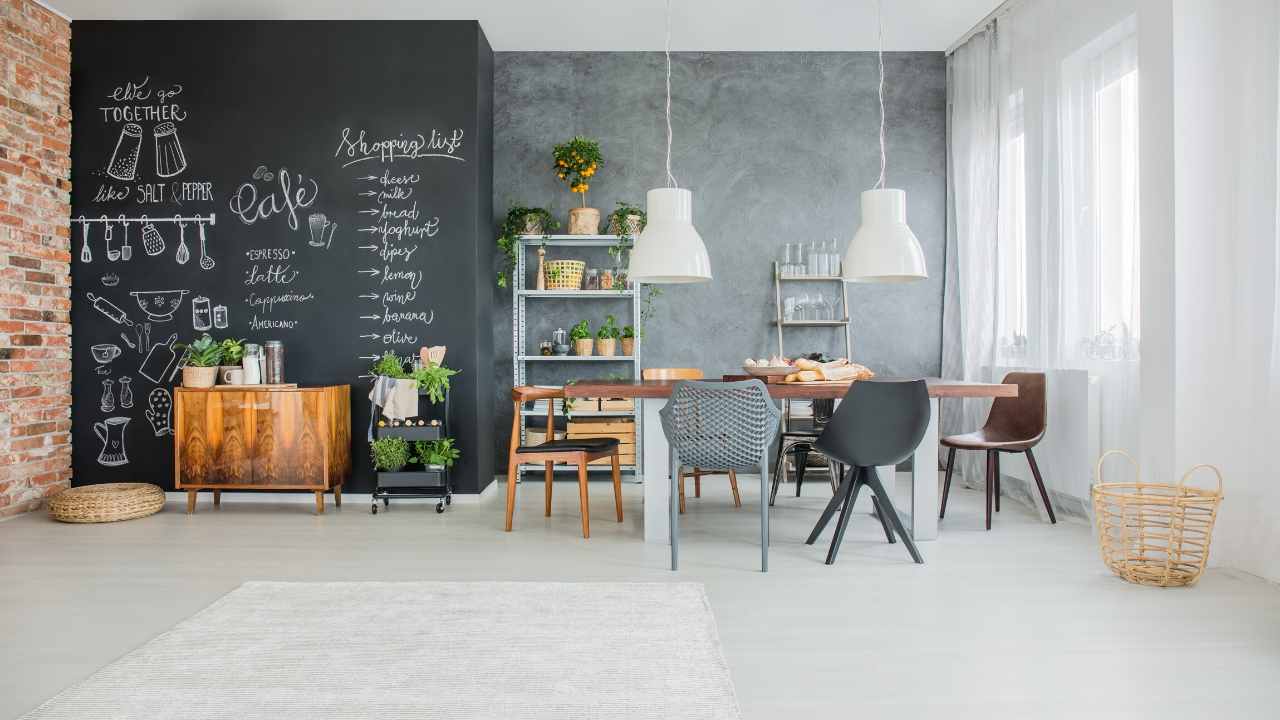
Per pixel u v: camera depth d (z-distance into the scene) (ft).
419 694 6.98
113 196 16.42
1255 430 10.63
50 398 15.67
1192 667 7.61
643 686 7.14
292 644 8.20
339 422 15.60
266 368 15.60
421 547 12.34
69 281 16.29
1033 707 6.76
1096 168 13.91
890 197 13.33
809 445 15.61
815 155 19.83
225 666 7.62
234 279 16.48
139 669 7.55
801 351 19.85
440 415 16.21
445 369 15.72
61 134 16.07
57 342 15.89
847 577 10.59
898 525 11.44
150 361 16.40
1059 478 14.62
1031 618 8.98
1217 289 11.00
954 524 13.80
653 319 19.74
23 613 9.25
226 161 16.49
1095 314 13.91
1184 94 10.95
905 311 19.95
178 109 16.44
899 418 11.10
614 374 19.70
